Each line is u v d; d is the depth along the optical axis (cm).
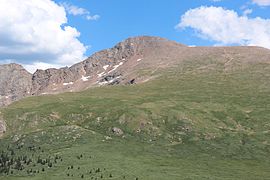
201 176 14650
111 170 14888
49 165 15688
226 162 17162
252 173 15488
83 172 14725
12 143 19188
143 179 13988
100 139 19138
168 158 17262
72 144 18412
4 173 15175
